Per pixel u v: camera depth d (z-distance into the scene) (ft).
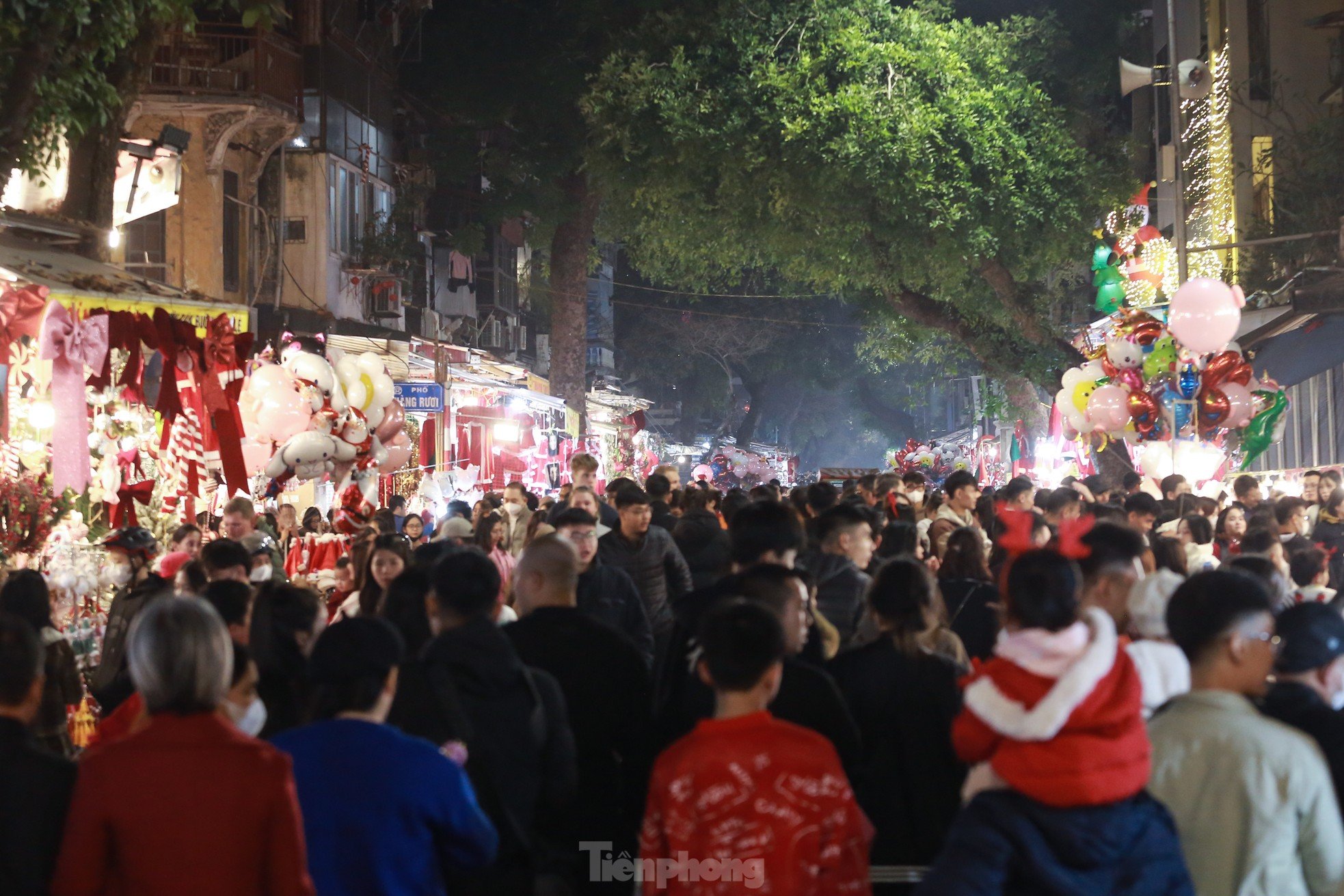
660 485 39.14
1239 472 57.93
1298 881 11.72
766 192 83.92
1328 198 73.82
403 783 12.08
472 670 14.30
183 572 21.90
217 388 33.86
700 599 16.51
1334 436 63.05
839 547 22.89
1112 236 76.38
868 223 82.17
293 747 12.25
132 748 11.18
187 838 10.93
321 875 11.87
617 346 197.26
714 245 93.91
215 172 69.15
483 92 102.68
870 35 83.66
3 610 19.98
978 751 11.39
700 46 84.38
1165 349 48.83
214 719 11.39
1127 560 16.02
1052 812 10.85
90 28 35.09
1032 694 11.03
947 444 182.29
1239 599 12.06
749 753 11.72
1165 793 12.00
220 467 36.88
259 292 75.36
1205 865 11.78
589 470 38.29
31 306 29.09
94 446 34.55
